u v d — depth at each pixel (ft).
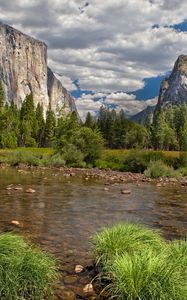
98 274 24.72
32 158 149.48
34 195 64.34
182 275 21.48
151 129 559.79
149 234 27.37
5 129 352.90
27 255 22.25
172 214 52.01
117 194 71.05
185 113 577.02
